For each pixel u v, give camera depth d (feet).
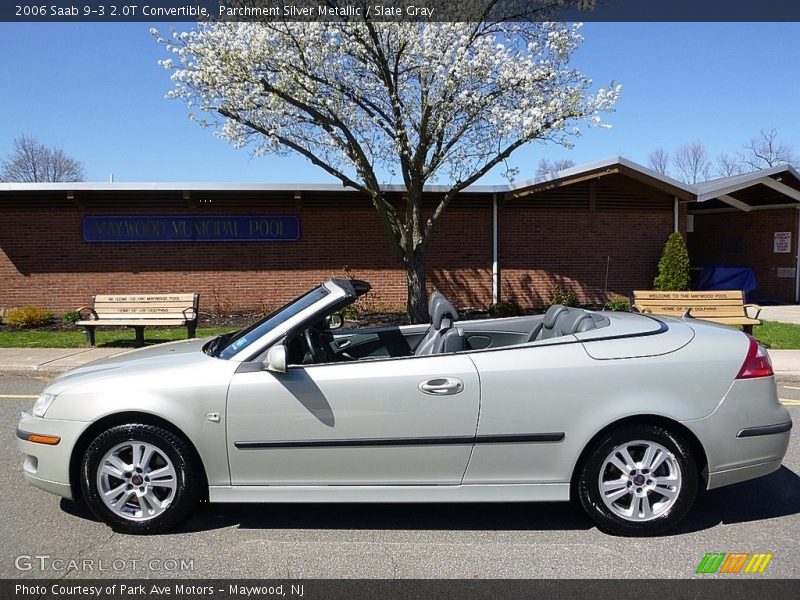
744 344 12.50
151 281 45.47
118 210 44.98
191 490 12.08
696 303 34.65
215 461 11.95
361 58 35.01
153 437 11.91
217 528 12.53
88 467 12.00
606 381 11.87
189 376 12.07
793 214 55.83
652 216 48.85
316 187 43.96
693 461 11.94
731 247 61.98
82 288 45.16
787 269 56.49
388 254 46.57
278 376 11.94
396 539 12.04
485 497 12.03
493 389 11.82
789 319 43.60
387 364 12.10
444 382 11.82
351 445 11.85
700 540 11.91
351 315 44.24
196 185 43.29
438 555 11.36
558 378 11.85
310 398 11.83
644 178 45.65
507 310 44.01
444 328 14.20
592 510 12.01
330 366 12.12
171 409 11.84
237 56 32.58
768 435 12.11
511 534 12.24
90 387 12.14
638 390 11.85
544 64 35.32
